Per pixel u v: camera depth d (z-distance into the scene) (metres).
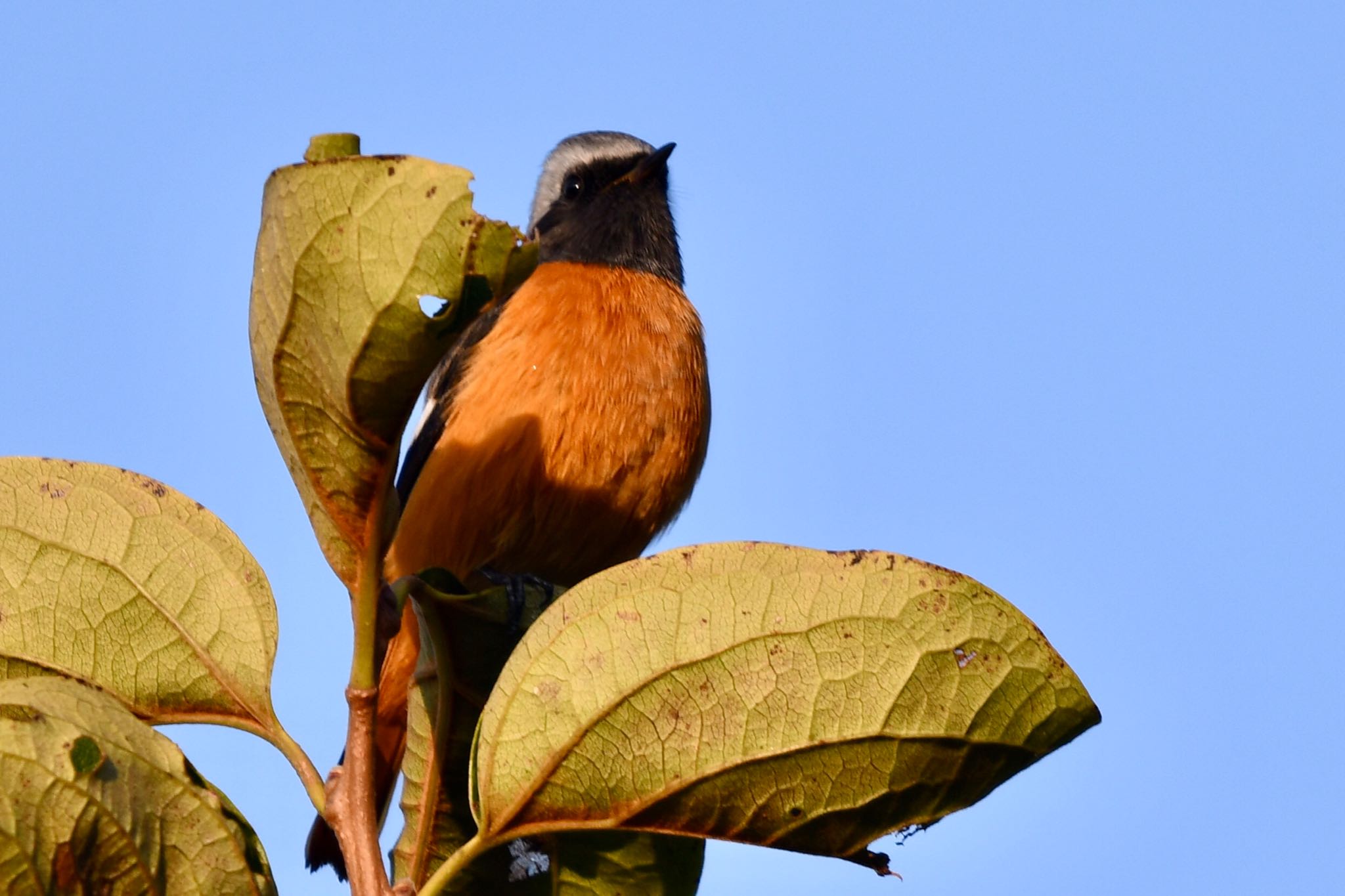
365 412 4.87
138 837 4.36
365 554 4.94
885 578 5.00
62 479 5.22
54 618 5.09
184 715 5.08
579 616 4.96
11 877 4.19
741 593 4.98
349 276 4.70
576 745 4.91
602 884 6.34
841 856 5.14
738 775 4.97
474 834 6.25
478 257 4.68
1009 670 4.99
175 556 5.19
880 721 4.97
